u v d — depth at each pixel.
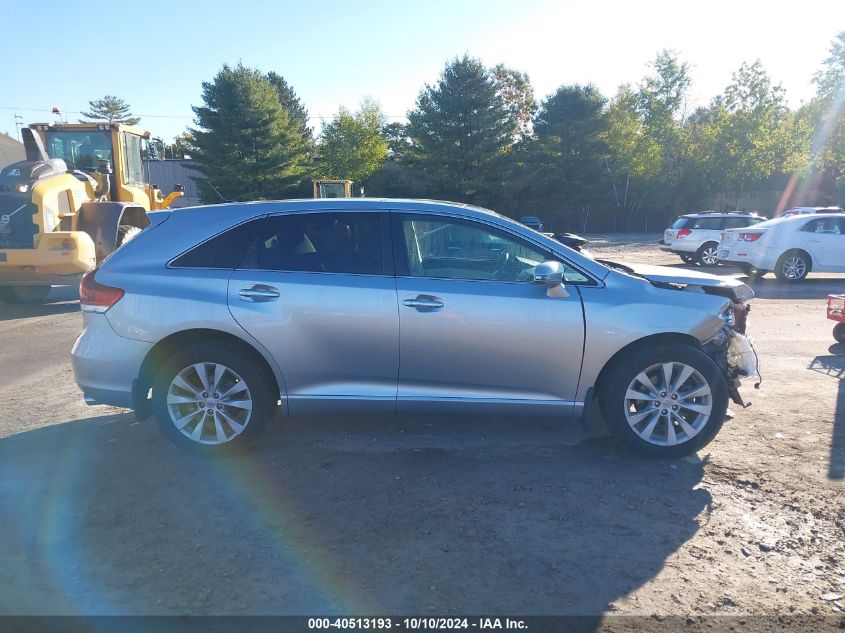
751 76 40.97
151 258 4.68
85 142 13.31
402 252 4.62
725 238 15.66
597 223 45.56
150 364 4.64
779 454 4.71
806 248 14.52
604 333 4.46
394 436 5.07
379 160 52.09
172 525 3.75
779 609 3.00
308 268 4.61
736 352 4.75
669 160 44.00
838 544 3.53
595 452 4.75
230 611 3.00
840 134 42.34
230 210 4.77
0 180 11.10
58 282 11.45
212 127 44.28
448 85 42.19
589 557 3.40
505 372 4.54
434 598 3.08
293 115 67.38
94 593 3.13
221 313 4.50
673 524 3.73
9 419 5.57
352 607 3.02
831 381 6.56
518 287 4.53
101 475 4.41
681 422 4.54
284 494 4.12
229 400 4.63
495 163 42.41
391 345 4.52
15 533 3.67
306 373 4.58
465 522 3.75
